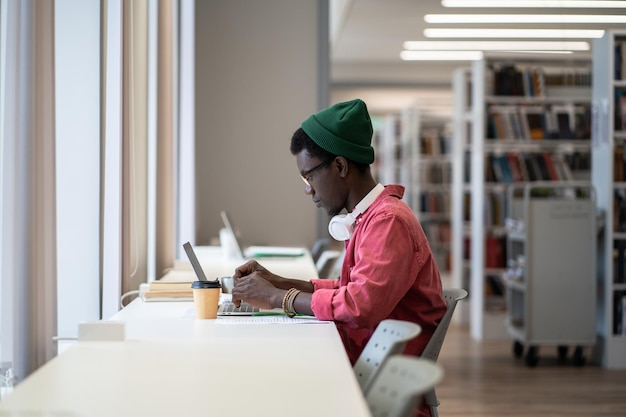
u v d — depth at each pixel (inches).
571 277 240.7
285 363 68.9
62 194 111.5
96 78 111.3
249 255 188.2
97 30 111.1
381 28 421.1
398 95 637.9
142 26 162.1
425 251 90.4
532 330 240.5
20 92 77.0
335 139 92.0
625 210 241.4
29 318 77.7
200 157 251.1
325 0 252.5
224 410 53.2
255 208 251.9
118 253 118.3
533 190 293.6
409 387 50.6
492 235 294.5
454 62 567.8
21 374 77.5
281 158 252.5
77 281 112.9
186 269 162.6
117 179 119.0
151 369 66.2
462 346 275.1
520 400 194.4
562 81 293.9
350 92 626.5
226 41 251.6
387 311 86.7
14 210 76.7
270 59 251.9
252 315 98.3
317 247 219.6
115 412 52.4
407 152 472.7
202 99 251.3
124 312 102.2
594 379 221.3
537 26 281.7
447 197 452.8
